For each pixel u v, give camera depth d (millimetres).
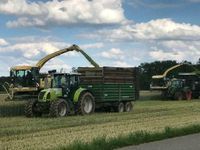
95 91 30016
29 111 27203
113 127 21344
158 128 20734
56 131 19844
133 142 15422
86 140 16734
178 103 41219
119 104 31188
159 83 48719
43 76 30109
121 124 22672
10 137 17859
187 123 22859
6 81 30281
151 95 48875
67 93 28016
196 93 49344
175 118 25766
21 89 29578
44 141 16734
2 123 23312
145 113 29594
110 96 30484
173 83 47875
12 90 29703
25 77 29750
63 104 27188
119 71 31234
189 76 49156
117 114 28891
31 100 27672
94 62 34812
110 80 30484
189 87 48562
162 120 24594
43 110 27281
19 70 29797
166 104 39625
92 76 30234
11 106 30359
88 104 28906
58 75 28094
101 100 29875
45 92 27453
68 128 21031
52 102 26844
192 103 41250
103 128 20953
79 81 28859
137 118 25922
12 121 24406
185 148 14406
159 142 15820
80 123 23125
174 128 19203
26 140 17031
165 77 48781
